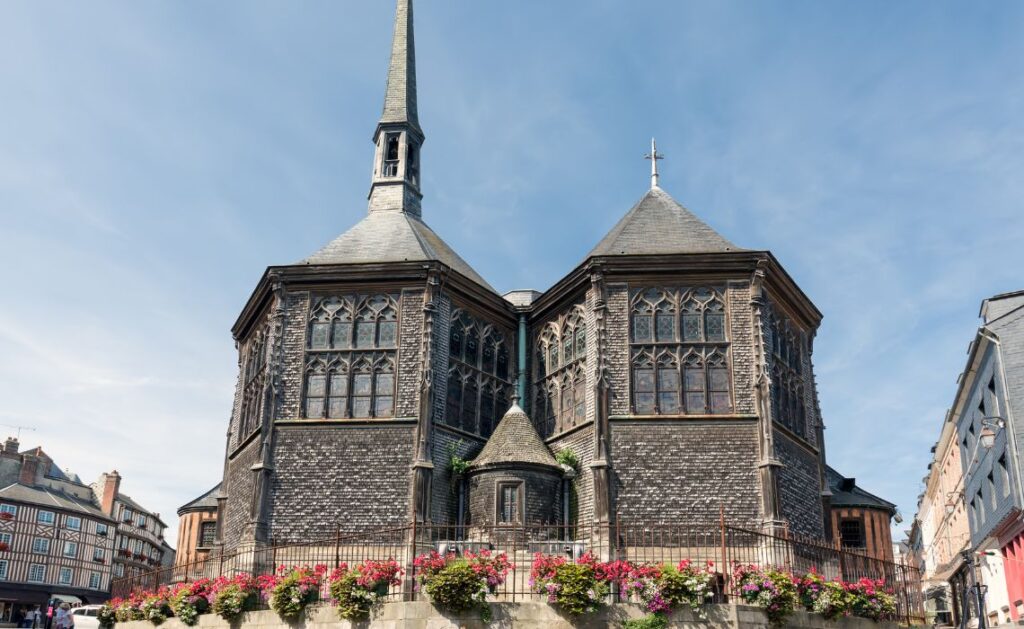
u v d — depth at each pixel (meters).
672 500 29.67
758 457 30.00
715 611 20.80
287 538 30.45
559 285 34.81
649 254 32.31
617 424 30.89
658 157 39.28
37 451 93.31
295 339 33.31
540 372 36.16
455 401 33.72
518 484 30.83
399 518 30.31
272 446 31.78
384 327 33.25
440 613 20.70
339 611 21.88
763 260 32.00
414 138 45.12
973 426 43.03
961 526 54.62
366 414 32.09
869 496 46.56
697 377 31.44
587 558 21.81
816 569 25.92
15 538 85.38
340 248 36.88
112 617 31.12
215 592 26.25
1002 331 34.84
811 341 37.56
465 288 34.94
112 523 97.81
